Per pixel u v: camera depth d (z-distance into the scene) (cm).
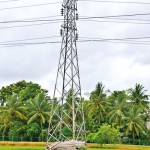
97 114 11650
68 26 5509
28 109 11769
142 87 11994
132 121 10900
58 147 5144
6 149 8462
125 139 11094
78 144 5194
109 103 11631
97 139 9762
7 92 14100
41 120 11381
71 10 5572
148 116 12112
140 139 11138
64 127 10375
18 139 11344
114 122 11269
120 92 12850
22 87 14275
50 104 11644
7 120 11494
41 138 11144
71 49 5444
